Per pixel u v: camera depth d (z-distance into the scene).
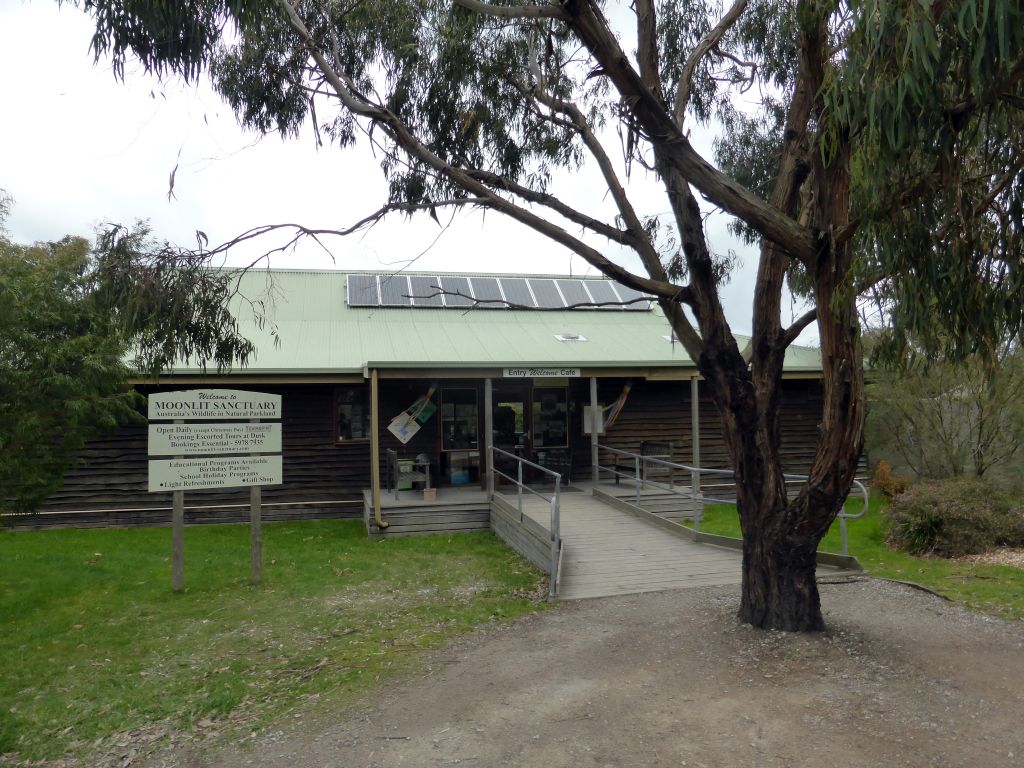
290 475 15.72
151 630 8.34
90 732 5.81
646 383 17.61
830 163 6.13
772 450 7.13
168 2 6.80
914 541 11.59
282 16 8.66
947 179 5.24
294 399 15.85
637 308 20.28
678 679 6.03
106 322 9.78
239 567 11.27
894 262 5.33
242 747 5.38
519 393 16.89
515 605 8.74
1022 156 5.41
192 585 10.23
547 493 15.13
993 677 5.95
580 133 8.83
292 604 9.29
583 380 17.20
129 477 14.97
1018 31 4.32
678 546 11.01
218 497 15.25
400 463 15.50
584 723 5.32
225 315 7.91
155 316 7.50
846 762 4.60
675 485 16.98
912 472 16.02
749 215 6.38
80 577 10.63
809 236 6.39
